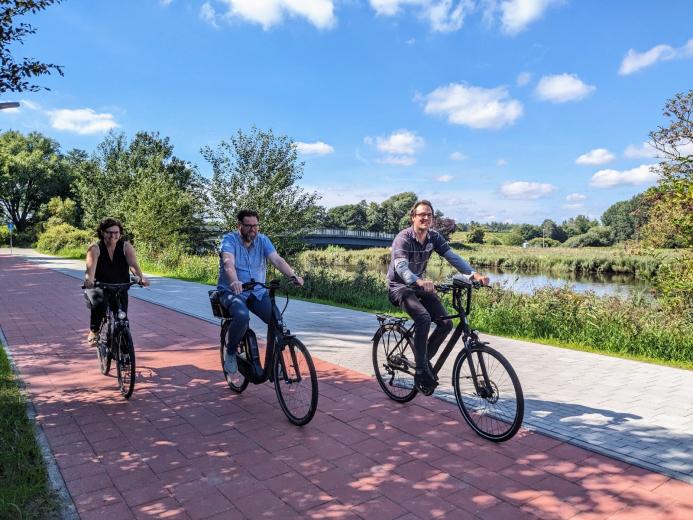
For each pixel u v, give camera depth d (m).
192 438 4.01
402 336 4.73
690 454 3.60
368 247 59.19
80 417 4.46
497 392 3.89
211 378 5.70
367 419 4.38
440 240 4.54
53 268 24.11
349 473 3.40
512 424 3.75
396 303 4.54
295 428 4.20
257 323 9.03
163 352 6.96
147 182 28.12
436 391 5.16
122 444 3.89
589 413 4.45
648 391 5.12
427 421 4.32
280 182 19.42
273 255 4.68
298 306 11.69
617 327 7.81
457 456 3.64
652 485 3.18
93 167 38.22
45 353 6.85
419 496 3.10
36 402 4.87
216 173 19.55
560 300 9.49
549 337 8.30
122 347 5.04
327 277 15.28
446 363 6.25
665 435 3.95
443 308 4.48
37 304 11.66
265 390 5.25
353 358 6.58
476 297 10.74
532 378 5.61
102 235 5.25
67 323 9.17
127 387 4.96
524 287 12.34
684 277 8.51
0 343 7.34
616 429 4.07
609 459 3.55
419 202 4.41
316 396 4.08
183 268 21.28
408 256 4.50
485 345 3.99
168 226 26.27
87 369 6.05
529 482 3.24
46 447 3.82
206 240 25.55
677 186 8.25
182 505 3.02
